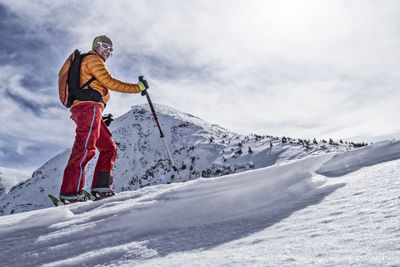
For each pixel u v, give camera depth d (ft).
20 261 4.01
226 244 3.35
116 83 8.54
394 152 6.85
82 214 5.22
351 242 2.28
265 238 3.14
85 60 8.05
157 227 4.64
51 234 4.50
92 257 3.75
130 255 3.66
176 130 136.26
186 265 2.61
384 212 2.97
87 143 7.73
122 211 4.86
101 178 8.37
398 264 1.67
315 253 2.19
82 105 7.93
